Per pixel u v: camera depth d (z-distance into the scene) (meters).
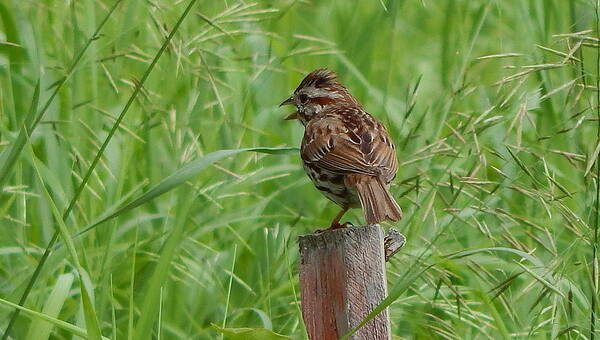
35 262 10.61
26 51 13.00
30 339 8.43
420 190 11.42
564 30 14.74
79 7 13.83
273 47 14.73
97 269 10.71
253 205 12.09
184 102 12.19
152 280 8.15
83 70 12.29
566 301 9.67
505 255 11.78
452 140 11.68
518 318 10.38
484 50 16.75
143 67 13.16
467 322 10.28
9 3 13.27
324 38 16.81
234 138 13.05
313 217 13.56
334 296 7.34
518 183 10.57
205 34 12.58
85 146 12.36
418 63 18.56
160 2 11.85
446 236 11.05
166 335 10.64
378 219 8.70
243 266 11.98
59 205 11.45
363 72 16.38
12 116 12.16
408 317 10.56
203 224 11.42
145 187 12.30
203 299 11.10
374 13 16.78
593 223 10.00
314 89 10.68
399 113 15.70
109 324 10.26
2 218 11.04
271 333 7.28
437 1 20.27
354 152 9.31
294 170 13.43
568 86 10.82
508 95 10.81
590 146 12.05
